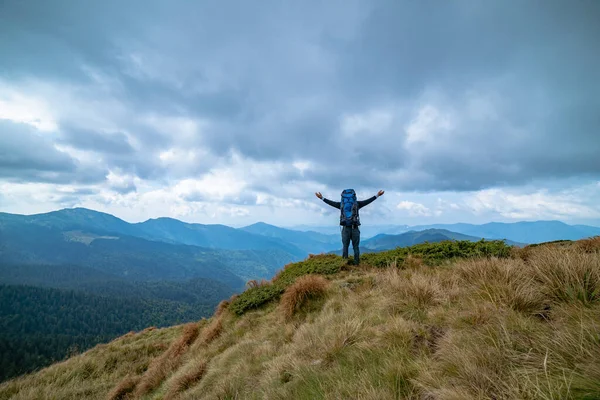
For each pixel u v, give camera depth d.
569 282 3.49
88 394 10.98
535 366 2.34
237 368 5.70
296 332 6.08
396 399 2.70
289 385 3.97
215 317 11.85
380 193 10.08
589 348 2.26
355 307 5.68
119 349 15.22
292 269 12.69
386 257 9.91
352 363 3.66
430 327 3.91
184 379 6.98
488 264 5.08
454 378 2.55
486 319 3.39
